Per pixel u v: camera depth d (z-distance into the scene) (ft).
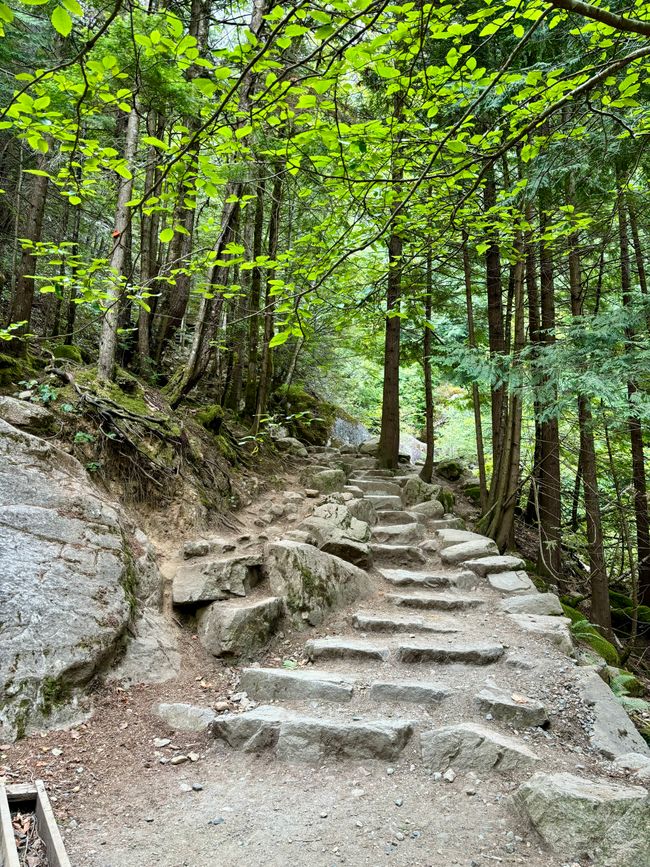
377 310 30.89
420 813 9.72
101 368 20.80
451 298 33.91
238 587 16.74
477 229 20.30
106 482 17.83
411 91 15.19
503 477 26.11
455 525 26.89
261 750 11.52
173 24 8.46
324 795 10.24
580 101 15.66
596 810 8.80
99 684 12.66
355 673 14.39
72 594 13.16
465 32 10.14
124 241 20.21
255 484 24.98
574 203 21.18
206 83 8.54
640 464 27.32
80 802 9.63
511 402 25.99
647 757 11.49
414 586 20.26
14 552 13.04
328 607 17.58
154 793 10.12
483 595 19.94
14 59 22.76
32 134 9.88
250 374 34.32
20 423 16.40
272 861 8.43
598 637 19.38
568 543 31.09
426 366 33.40
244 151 12.84
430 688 13.24
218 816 9.53
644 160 19.33
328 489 27.25
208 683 14.01
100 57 15.72
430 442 33.47
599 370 18.70
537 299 27.27
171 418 22.11
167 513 18.90
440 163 15.15
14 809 9.30
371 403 63.31
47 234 31.37
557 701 13.33
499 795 10.15
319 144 14.75
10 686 11.29
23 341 19.33
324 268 14.08
